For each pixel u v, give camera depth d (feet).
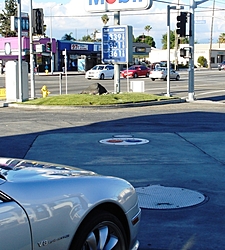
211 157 33.81
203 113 64.39
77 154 35.12
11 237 10.48
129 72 186.19
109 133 46.16
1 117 60.75
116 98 77.20
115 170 29.68
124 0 86.94
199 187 25.61
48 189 12.00
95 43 271.08
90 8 90.27
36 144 39.65
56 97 77.41
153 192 24.38
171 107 73.82
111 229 13.53
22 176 12.46
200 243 17.80
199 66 347.36
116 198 13.57
